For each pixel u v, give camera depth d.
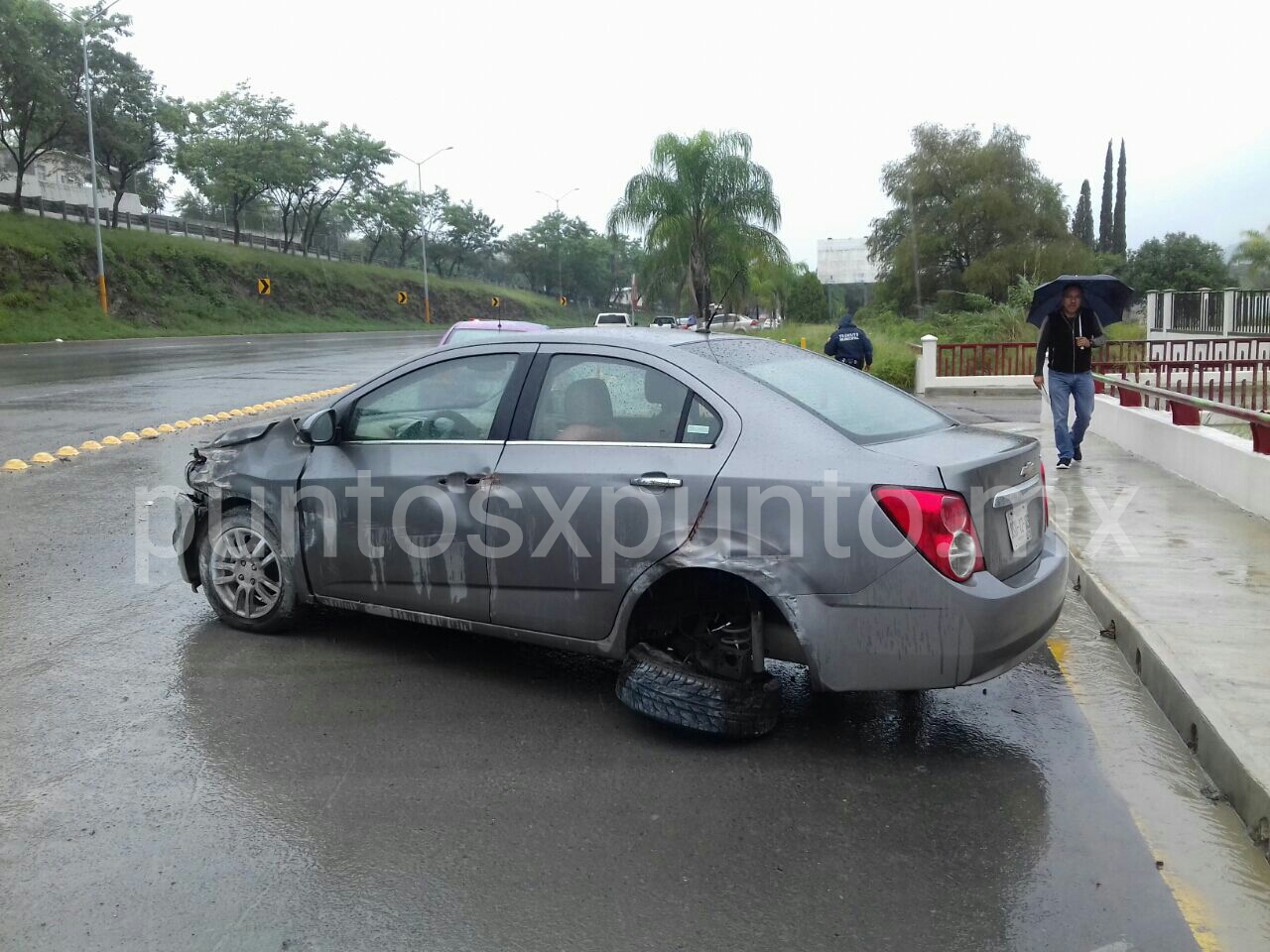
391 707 4.41
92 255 46.75
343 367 26.56
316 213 72.44
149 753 3.95
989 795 3.65
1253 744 3.63
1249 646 4.64
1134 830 3.41
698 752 3.99
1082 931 2.85
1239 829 3.43
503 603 4.41
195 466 5.41
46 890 3.04
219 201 59.50
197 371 24.75
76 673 4.76
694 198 33.53
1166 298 23.81
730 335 4.80
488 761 3.90
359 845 3.29
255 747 4.00
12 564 6.65
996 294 41.47
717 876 3.12
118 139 46.88
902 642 3.65
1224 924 2.88
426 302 71.44
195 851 3.25
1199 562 6.10
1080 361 9.33
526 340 4.54
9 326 38.34
